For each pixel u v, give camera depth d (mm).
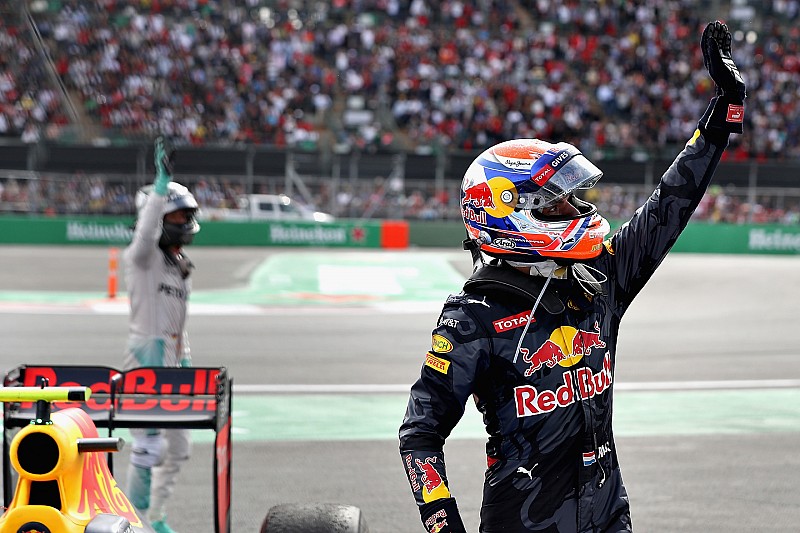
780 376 33188
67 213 88000
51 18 104750
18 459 8508
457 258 80500
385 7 121000
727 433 24875
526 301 8016
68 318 44156
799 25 125875
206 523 17344
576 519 7957
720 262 82500
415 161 93312
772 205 96125
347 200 92938
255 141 98750
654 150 97500
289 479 20344
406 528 17359
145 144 88750
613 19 122750
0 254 77500
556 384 7969
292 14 118125
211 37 109938
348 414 26625
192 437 23547
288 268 70312
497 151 8328
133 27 106188
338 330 42438
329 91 109375
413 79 111375
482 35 119062
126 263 16031
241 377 31672
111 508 9359
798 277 69250
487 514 8172
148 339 15836
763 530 17375
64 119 96188
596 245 8172
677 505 18750
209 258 77688
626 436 24469
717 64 8500
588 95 113812
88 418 9414
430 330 42844
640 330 44094
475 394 8273
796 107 112188
